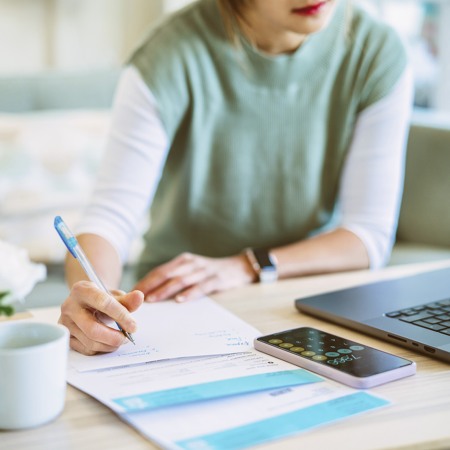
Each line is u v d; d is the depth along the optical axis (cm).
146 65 131
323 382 74
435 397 71
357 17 139
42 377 65
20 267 79
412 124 187
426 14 287
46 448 62
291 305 104
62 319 85
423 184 183
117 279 117
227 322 94
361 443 61
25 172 241
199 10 134
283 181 144
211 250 149
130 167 128
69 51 348
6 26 333
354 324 91
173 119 133
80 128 256
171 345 85
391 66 137
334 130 142
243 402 69
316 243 131
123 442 63
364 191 139
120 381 74
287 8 115
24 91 263
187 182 142
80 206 244
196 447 60
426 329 87
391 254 171
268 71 135
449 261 128
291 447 61
